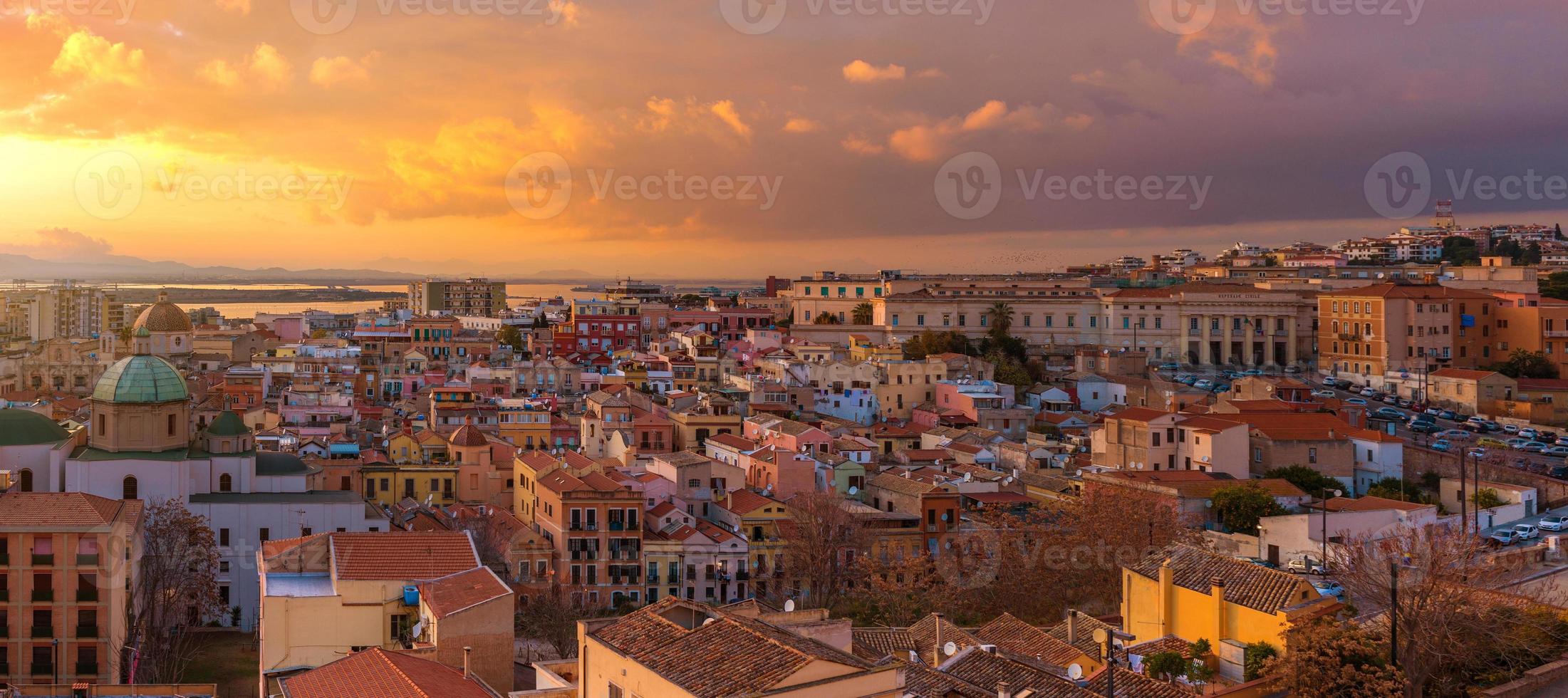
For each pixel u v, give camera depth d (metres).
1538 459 199.75
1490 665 80.56
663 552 152.75
